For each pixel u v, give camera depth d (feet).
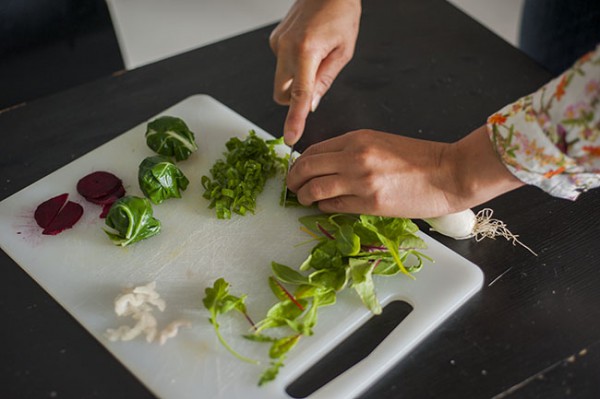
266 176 4.10
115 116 4.57
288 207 3.92
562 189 3.18
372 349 3.29
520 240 3.74
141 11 9.64
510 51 5.03
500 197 3.98
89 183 3.97
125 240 3.66
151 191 3.87
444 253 3.63
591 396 3.04
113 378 3.16
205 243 3.74
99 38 5.19
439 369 3.17
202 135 4.38
